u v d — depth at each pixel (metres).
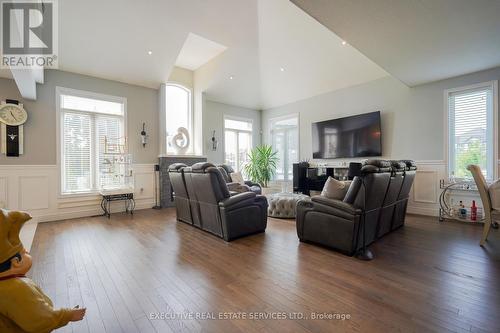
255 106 7.68
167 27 4.27
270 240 3.18
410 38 2.93
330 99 6.05
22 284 0.97
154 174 5.69
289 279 2.09
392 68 3.82
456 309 1.64
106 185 5.04
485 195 2.87
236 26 4.56
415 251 2.71
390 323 1.51
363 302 1.74
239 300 1.78
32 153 4.25
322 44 4.83
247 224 3.30
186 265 2.39
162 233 3.50
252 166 7.20
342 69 5.29
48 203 4.36
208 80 6.07
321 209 2.81
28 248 2.87
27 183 4.20
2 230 0.94
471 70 3.91
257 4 4.11
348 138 5.59
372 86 5.27
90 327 1.49
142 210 5.30
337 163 5.88
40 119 4.34
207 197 3.30
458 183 4.10
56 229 3.74
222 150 7.11
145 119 5.61
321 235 2.84
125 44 4.40
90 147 4.90
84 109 4.84
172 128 6.25
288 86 6.39
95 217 4.61
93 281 2.07
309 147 6.55
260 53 5.43
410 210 4.73
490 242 3.00
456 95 4.24
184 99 6.50
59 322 1.01
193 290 1.92
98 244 3.02
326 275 2.16
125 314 1.62
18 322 0.93
